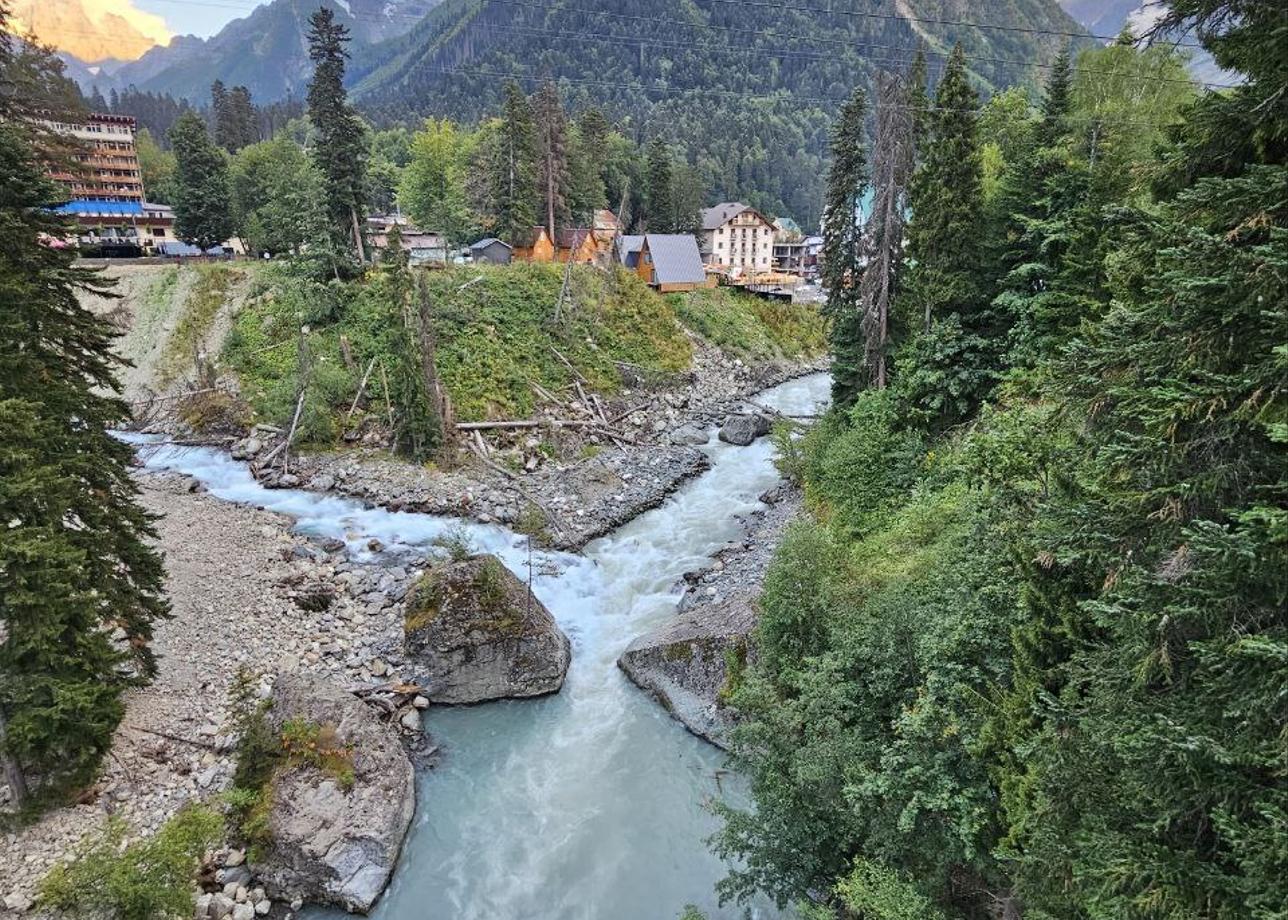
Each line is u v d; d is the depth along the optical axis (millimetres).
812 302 71438
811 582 15461
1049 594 9672
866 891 10188
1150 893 6016
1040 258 20922
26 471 12781
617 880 14086
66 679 13461
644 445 38938
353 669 19438
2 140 14344
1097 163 21688
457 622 19031
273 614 21609
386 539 27922
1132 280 10125
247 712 17125
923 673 11656
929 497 19609
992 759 9922
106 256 61281
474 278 46062
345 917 13180
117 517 16484
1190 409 6352
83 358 16297
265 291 44656
